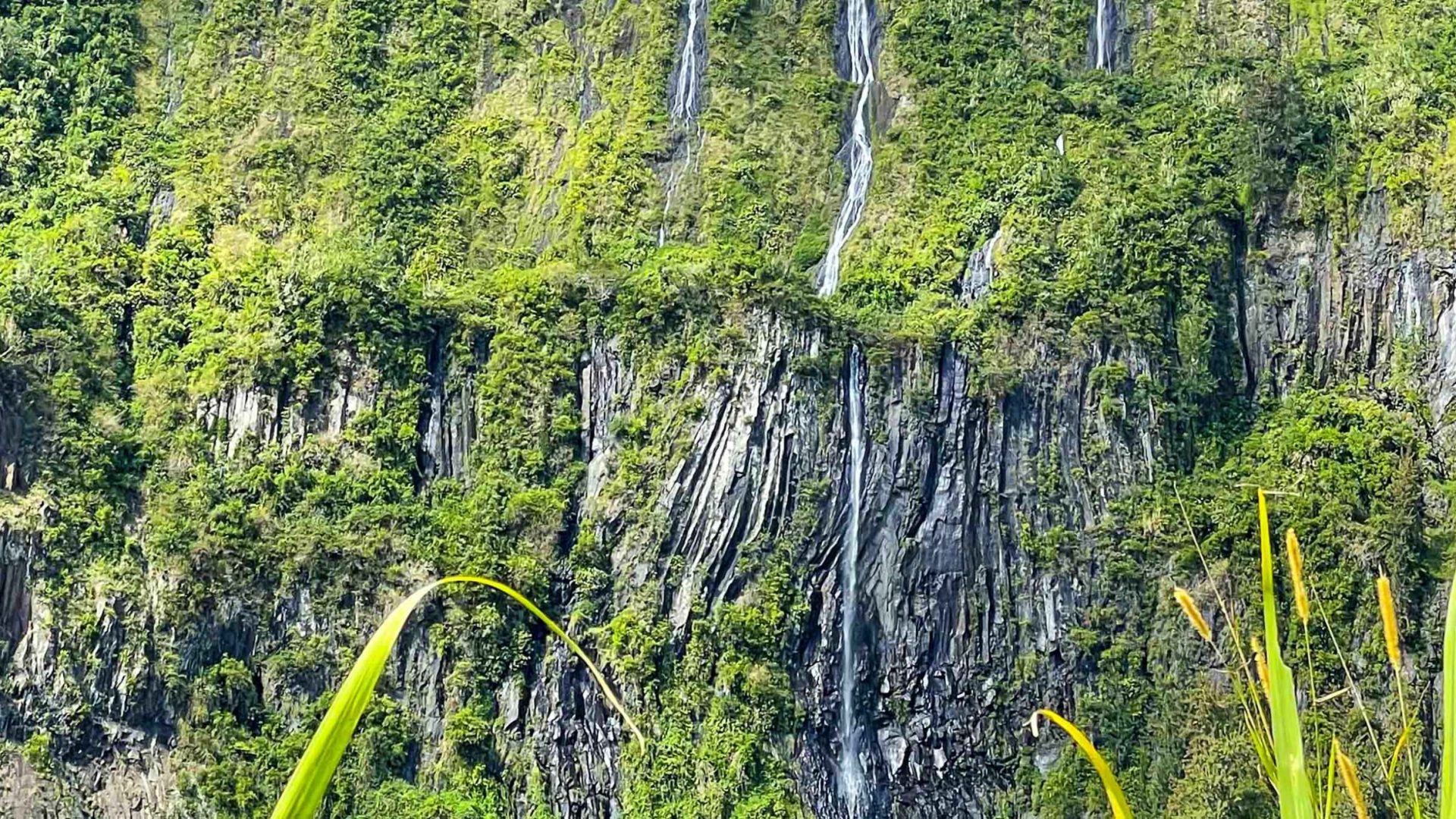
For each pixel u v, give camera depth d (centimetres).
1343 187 7962
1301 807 827
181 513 6888
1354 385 7744
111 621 6606
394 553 7050
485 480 7262
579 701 6975
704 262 7656
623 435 7388
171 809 6462
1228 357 7806
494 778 6769
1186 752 6931
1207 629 968
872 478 7394
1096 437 7506
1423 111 8019
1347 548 7069
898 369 7531
